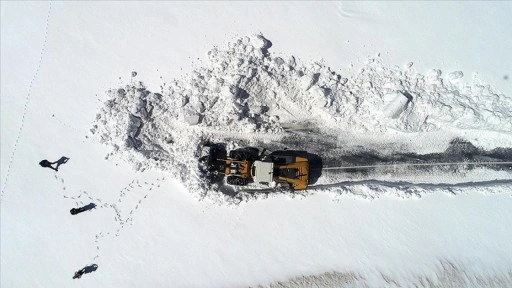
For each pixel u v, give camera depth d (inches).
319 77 648.4
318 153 652.7
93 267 632.4
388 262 616.4
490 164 646.5
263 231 631.8
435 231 626.5
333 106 639.1
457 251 618.5
